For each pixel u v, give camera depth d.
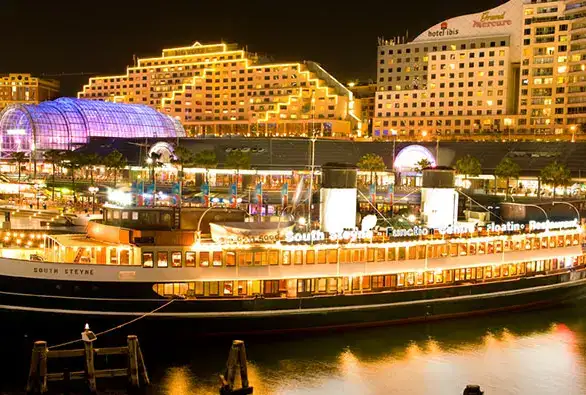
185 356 48.19
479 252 58.31
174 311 48.66
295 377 45.62
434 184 63.25
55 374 41.12
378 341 52.75
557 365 49.56
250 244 50.28
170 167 186.25
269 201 134.50
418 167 168.38
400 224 71.44
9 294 47.19
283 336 51.75
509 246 60.03
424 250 55.81
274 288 51.22
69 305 47.34
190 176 193.00
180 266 48.75
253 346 50.53
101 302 47.59
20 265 47.09
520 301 60.91
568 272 63.66
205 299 49.12
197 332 49.47
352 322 53.56
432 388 44.91
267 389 43.72
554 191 149.25
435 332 55.25
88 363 41.12
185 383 43.81
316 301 51.94
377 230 56.59
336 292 52.97
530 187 169.88
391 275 54.84
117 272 47.56
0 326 47.59
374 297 53.91
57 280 47.09
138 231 48.84
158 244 49.00
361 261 53.38
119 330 47.97
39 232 61.97
